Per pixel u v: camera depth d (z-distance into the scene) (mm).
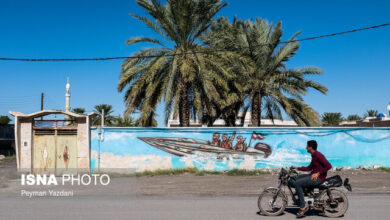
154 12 18672
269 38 20984
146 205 8859
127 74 18109
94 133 16641
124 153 16797
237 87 19766
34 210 8211
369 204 8812
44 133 16156
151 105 18391
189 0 18016
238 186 12398
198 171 16391
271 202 7637
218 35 19375
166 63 18844
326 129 17609
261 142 17359
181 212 7914
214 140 17250
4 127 38156
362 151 17781
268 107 22469
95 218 7312
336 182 7453
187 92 20234
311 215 7629
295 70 20344
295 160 17375
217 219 7199
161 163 16969
